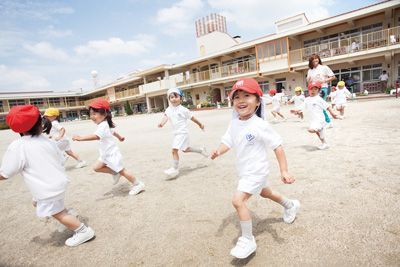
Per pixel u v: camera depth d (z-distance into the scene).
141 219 2.90
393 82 17.73
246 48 24.08
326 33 20.09
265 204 2.89
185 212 2.94
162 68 31.75
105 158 3.55
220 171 4.38
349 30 18.98
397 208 2.42
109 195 3.86
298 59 20.73
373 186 2.95
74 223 2.50
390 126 6.23
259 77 24.12
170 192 3.64
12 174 2.27
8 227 3.16
